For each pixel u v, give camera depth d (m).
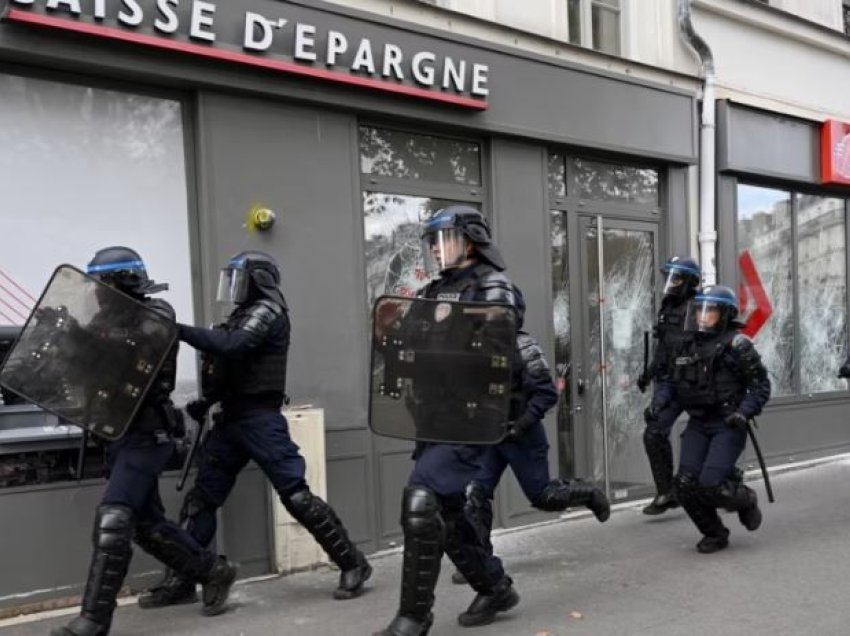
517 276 6.24
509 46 6.12
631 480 7.10
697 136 7.57
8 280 4.43
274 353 4.24
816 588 4.61
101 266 3.79
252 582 4.82
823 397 8.90
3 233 4.42
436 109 5.71
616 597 4.53
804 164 8.64
